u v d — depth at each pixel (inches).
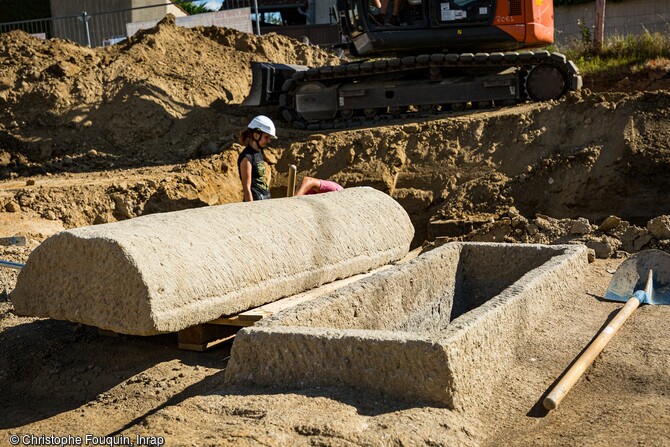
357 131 491.8
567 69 495.5
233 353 162.2
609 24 827.4
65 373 204.5
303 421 136.3
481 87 507.2
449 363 144.7
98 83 591.2
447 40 501.7
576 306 226.7
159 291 183.2
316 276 239.8
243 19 778.8
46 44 636.1
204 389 180.1
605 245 317.7
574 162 429.4
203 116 566.9
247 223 224.4
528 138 453.4
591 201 418.6
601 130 439.2
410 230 296.4
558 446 140.9
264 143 312.7
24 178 519.2
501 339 173.5
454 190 441.4
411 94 516.1
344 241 255.4
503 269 247.9
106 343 216.2
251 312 211.3
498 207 426.0
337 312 185.8
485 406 156.9
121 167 525.3
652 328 205.2
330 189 328.8
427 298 228.7
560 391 153.6
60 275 192.4
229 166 486.3
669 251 311.6
